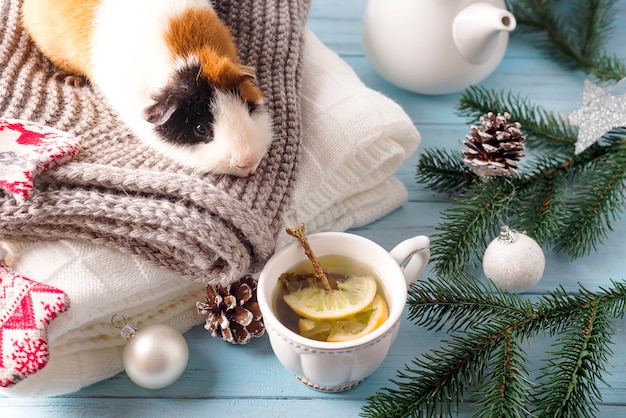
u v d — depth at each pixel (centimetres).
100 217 59
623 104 71
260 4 71
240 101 63
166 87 62
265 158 64
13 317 57
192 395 62
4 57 69
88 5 66
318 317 58
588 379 57
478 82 82
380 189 72
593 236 68
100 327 62
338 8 93
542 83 85
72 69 71
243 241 61
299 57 71
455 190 75
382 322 57
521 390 57
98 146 64
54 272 59
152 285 61
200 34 65
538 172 73
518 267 64
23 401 61
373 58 81
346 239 61
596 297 62
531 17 87
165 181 59
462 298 62
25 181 57
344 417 61
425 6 75
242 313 63
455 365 59
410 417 58
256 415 61
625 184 71
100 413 61
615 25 90
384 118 68
